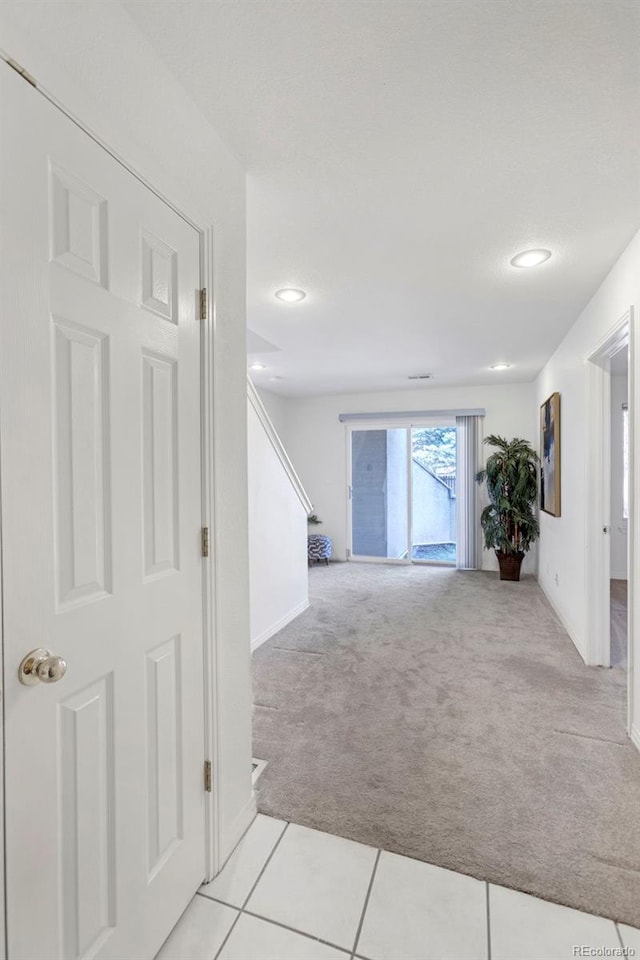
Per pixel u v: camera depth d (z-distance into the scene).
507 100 1.34
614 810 1.63
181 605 1.25
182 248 1.27
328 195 1.80
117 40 1.04
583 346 3.02
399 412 6.18
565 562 3.58
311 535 6.52
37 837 0.83
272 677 2.71
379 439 6.45
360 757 1.94
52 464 0.87
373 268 2.44
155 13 1.06
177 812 1.23
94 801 0.96
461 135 1.48
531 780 1.79
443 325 3.38
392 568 6.00
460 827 1.56
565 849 1.46
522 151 1.56
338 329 3.46
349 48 1.16
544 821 1.58
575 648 3.15
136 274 1.09
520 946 1.17
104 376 0.99
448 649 3.13
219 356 1.44
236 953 1.16
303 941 1.19
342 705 2.38
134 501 1.08
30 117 0.82
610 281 2.46
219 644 1.41
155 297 1.15
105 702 0.99
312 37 1.13
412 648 3.16
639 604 2.00
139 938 1.08
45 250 0.85
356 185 1.74
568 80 1.27
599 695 2.46
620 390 5.24
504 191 1.79
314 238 2.13
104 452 0.99
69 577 0.90
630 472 2.11
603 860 1.42
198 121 1.35
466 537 5.86
